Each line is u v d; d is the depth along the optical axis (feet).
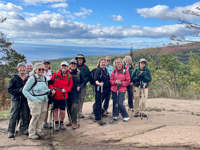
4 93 49.52
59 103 14.84
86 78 18.70
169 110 20.54
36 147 11.14
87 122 16.72
